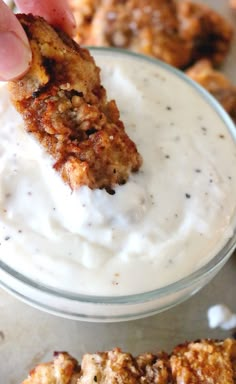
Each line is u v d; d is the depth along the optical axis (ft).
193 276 0.73
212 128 0.83
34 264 0.71
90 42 1.10
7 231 0.72
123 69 0.86
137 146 0.79
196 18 1.11
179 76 0.88
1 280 0.78
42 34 0.70
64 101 0.72
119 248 0.72
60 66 0.72
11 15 0.64
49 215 0.72
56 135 0.72
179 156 0.79
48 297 0.72
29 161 0.75
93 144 0.73
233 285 0.89
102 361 0.75
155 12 1.10
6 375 0.79
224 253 0.75
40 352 0.81
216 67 1.15
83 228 0.71
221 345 0.78
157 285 0.72
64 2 0.77
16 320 0.83
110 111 0.77
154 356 0.77
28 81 0.70
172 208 0.75
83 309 0.74
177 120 0.82
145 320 0.85
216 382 0.73
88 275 0.70
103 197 0.72
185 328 0.85
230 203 0.77
